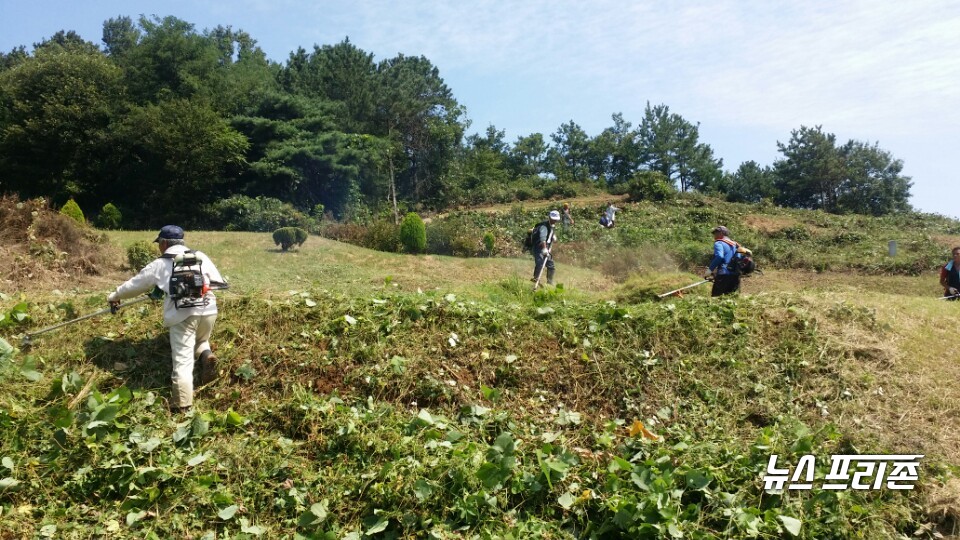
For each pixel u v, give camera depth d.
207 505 4.17
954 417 5.77
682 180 62.34
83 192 32.62
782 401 5.81
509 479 4.45
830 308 7.22
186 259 5.24
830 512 4.42
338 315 6.26
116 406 4.63
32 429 4.54
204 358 5.29
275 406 5.11
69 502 4.13
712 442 5.18
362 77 45.03
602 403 5.77
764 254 23.98
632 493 4.38
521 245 21.97
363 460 4.62
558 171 57.09
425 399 5.49
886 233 28.95
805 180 53.97
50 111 31.86
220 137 31.61
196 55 38.12
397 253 18.36
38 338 5.71
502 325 6.41
